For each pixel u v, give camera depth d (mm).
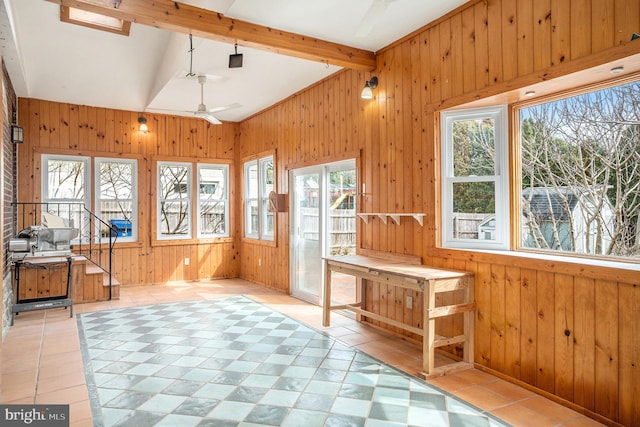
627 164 2648
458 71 3465
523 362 3021
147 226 7105
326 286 4461
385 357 3596
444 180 3721
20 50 4645
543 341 2889
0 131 2887
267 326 4520
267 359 3533
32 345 3896
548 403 2771
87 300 5723
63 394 2867
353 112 4762
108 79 6016
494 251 3326
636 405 2381
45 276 5426
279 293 6363
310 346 3863
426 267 3678
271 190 6902
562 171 3027
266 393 2883
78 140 6555
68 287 5250
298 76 5176
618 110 2697
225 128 7828
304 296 5836
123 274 6891
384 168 4305
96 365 3396
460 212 3656
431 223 3748
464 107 3516
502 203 3385
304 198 5891
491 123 3480
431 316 3154
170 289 6730
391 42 4141
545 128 3150
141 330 4379
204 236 7664
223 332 4301
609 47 2477
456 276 3289
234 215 7910
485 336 3311
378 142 4383
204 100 6270
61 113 6441
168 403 2730
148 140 7121
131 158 6988
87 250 6629
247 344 3918
